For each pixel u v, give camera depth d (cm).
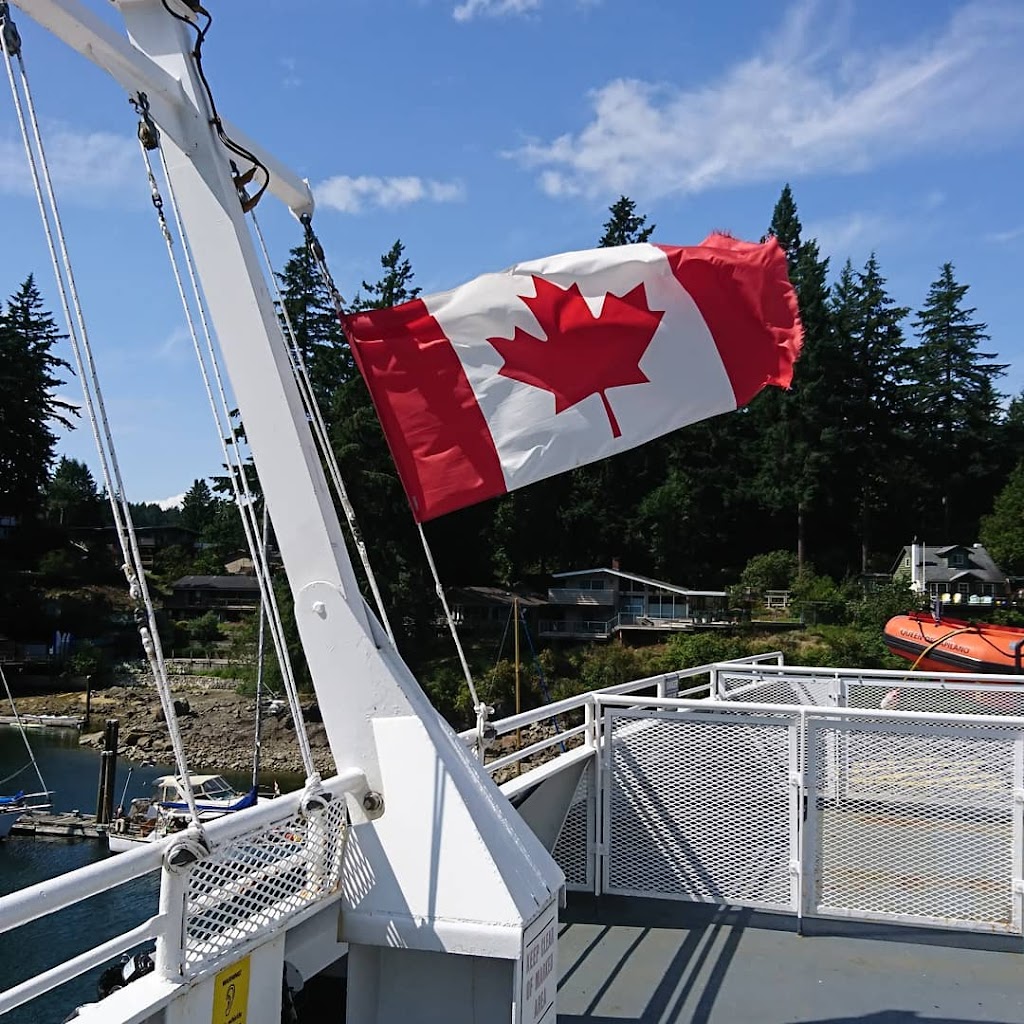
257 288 328
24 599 6838
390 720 325
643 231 6500
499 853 317
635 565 6750
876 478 7112
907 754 543
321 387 5200
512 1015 303
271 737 4641
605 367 436
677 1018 434
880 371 7350
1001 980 477
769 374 453
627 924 545
